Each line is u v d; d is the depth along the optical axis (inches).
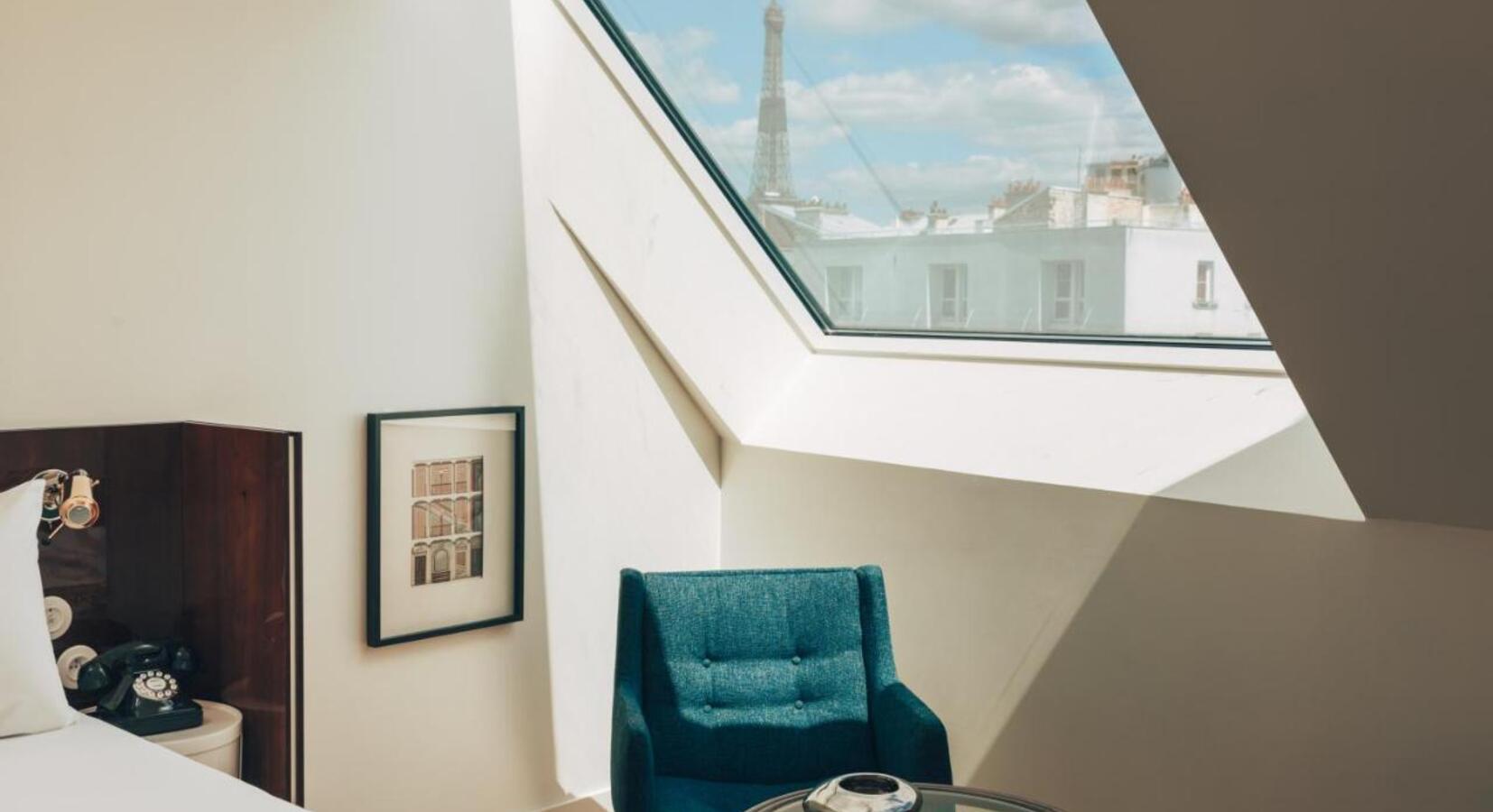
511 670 150.7
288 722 107.8
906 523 146.5
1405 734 104.3
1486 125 77.0
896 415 153.8
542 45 149.1
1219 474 118.7
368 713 138.0
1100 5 85.3
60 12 113.3
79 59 114.7
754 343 169.0
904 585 147.0
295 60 129.6
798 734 125.3
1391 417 98.3
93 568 114.0
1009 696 135.6
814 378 169.9
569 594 156.5
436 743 144.0
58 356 113.9
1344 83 80.0
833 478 155.6
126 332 118.2
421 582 141.3
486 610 147.5
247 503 111.4
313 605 133.2
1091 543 127.3
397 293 138.7
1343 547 108.0
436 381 142.4
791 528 162.1
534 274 151.0
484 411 145.5
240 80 125.6
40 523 110.1
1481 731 99.9
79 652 111.6
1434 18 73.5
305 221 131.0
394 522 138.6
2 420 110.7
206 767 93.0
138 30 118.3
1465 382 92.1
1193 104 87.7
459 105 142.9
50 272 113.3
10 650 98.8
